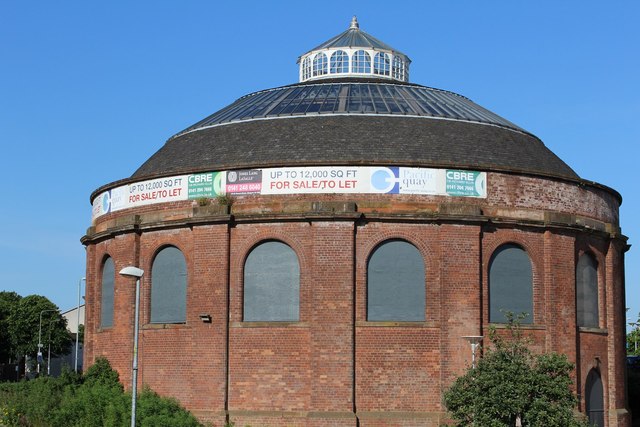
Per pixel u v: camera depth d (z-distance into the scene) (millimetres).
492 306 41031
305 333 39781
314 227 39938
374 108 46031
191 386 41125
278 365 39875
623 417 45938
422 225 40250
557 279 42531
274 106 47656
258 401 39938
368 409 39188
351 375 39062
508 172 41875
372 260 40125
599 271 45938
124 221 44688
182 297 42469
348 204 39906
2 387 44594
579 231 43688
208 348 40844
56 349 123438
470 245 40406
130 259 44344
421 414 39031
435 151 42969
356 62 53406
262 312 40531
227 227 41062
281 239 40469
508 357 33875
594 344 44688
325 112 45562
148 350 42938
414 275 40094
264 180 41094
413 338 39656
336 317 39344
